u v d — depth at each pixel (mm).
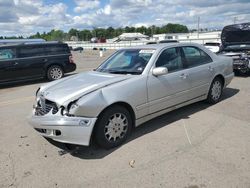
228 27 11430
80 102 3975
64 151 4418
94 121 4082
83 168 3852
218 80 6660
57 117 4051
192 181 3395
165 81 5133
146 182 3428
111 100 4250
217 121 5465
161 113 5223
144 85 4762
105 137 4293
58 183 3516
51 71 12359
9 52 11172
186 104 5805
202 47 6375
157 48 5352
